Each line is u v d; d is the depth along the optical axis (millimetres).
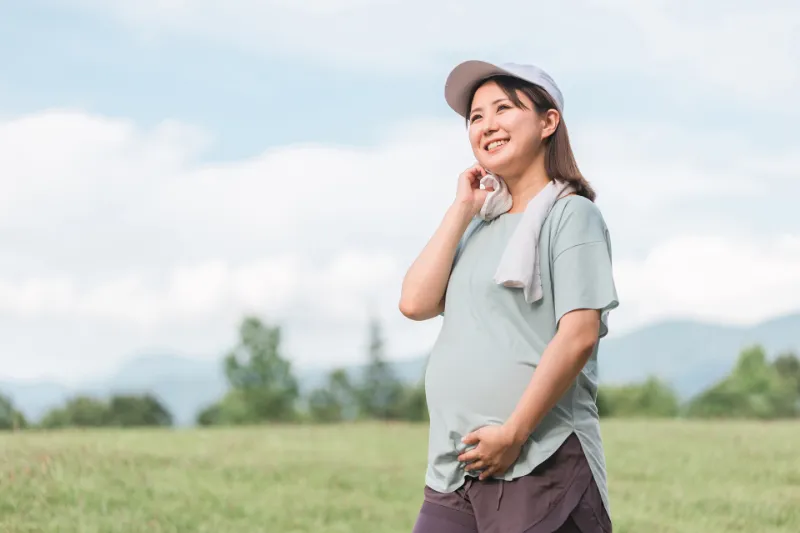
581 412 3865
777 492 9430
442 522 3879
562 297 3799
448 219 4160
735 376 34281
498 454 3691
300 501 8812
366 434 14359
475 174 4254
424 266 4160
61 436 11734
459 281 4051
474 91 4207
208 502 8484
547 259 3881
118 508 8008
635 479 10172
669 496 9195
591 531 3738
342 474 10242
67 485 8375
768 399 33531
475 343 3906
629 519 8172
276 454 11422
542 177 4082
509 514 3738
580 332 3748
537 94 4043
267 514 8289
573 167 4086
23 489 8117
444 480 3902
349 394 41281
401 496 9375
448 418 3902
